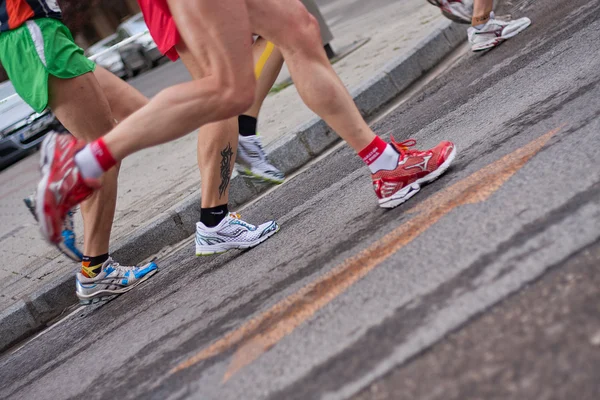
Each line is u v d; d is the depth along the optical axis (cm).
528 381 175
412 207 316
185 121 277
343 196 402
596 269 207
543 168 289
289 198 464
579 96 360
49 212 281
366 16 1079
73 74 381
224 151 367
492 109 429
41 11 374
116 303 419
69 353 370
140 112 277
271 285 312
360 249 297
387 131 520
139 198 612
